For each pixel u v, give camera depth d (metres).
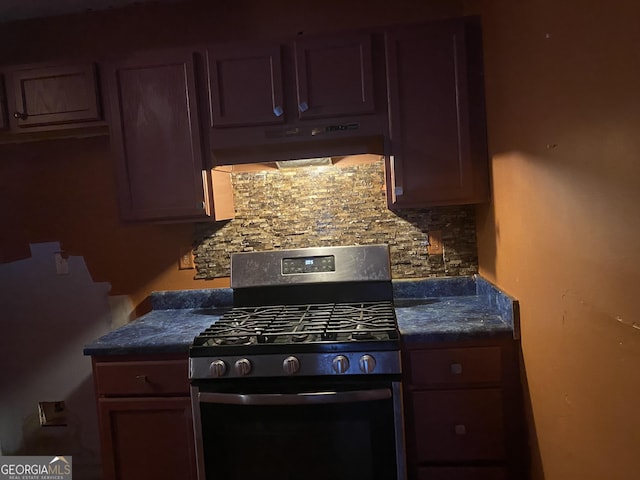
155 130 2.10
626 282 0.94
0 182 2.48
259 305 2.29
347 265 2.23
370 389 1.70
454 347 1.77
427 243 2.34
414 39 1.98
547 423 1.49
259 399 1.70
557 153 1.27
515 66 1.59
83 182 2.45
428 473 1.80
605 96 0.98
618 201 0.95
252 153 2.02
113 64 2.09
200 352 1.75
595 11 1.00
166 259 2.44
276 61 2.01
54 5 2.26
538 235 1.47
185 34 2.32
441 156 2.01
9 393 2.56
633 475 0.95
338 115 2.01
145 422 1.88
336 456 1.74
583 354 1.17
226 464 1.78
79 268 2.48
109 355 1.87
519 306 1.71
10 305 2.53
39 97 2.14
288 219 2.38
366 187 2.34
